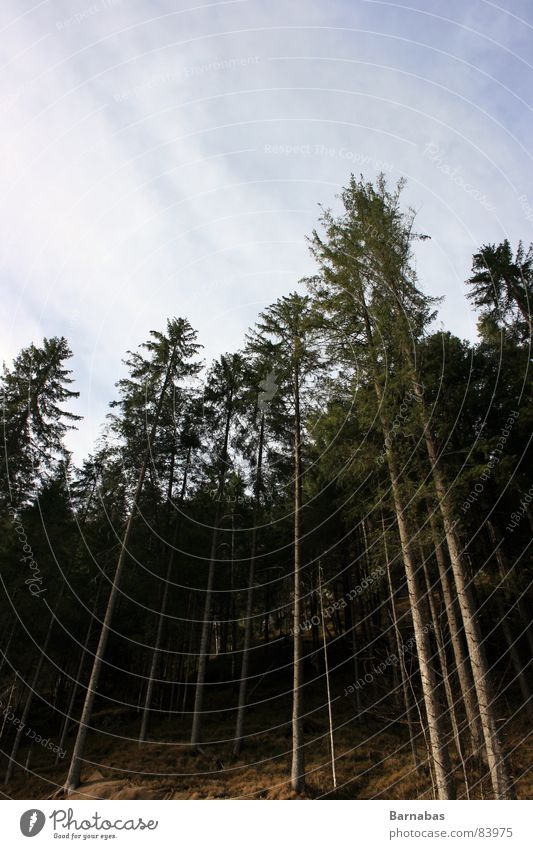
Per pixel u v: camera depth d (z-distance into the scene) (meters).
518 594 13.73
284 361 15.62
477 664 8.27
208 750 15.17
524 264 16.67
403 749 13.38
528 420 13.50
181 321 18.92
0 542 15.80
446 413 12.08
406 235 11.12
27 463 17.47
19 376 18.50
